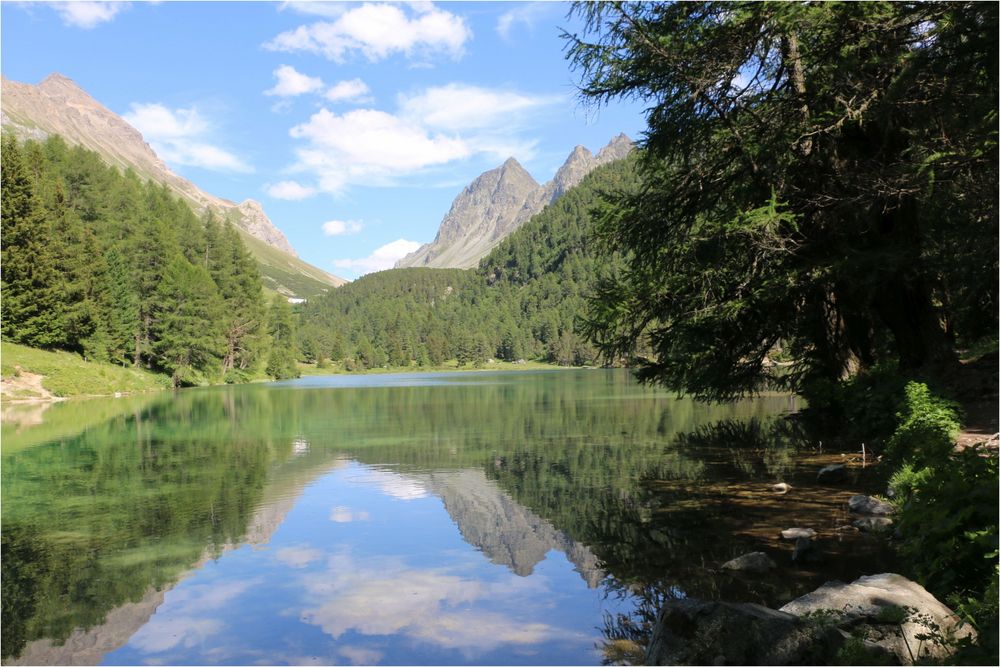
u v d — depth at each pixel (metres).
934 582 5.23
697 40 14.05
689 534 8.10
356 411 31.12
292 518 9.95
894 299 15.77
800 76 14.66
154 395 49.06
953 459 6.60
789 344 19.80
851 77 13.61
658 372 17.31
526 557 7.65
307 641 5.46
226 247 94.31
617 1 13.69
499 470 13.77
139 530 9.34
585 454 15.55
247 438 20.48
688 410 27.06
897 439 11.52
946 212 14.41
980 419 12.20
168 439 20.41
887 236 14.81
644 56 14.28
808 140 14.86
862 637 4.25
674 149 16.14
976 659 3.58
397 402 37.91
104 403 39.00
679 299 15.69
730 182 16.06
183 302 68.94
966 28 10.47
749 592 5.95
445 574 7.14
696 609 4.52
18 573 7.43
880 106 13.05
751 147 14.40
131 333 64.44
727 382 17.55
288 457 16.31
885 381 15.13
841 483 10.49
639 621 5.65
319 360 152.00
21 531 9.34
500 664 4.91
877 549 6.98
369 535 8.89
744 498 9.88
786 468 12.16
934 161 12.25
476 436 20.08
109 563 7.79
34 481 13.28
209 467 14.88
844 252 14.10
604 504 10.16
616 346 17.00
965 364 16.38
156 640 5.55
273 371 96.12
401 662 5.01
